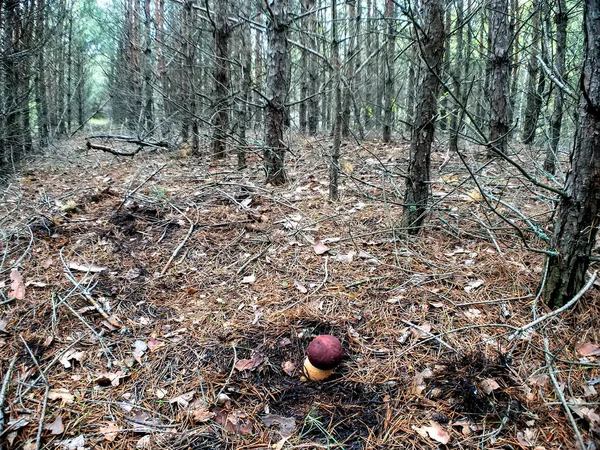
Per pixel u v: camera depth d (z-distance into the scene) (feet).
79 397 7.58
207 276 11.43
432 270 11.11
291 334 8.96
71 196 17.46
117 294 10.55
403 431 6.75
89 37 60.59
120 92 43.65
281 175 19.29
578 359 7.95
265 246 12.82
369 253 12.15
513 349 8.04
